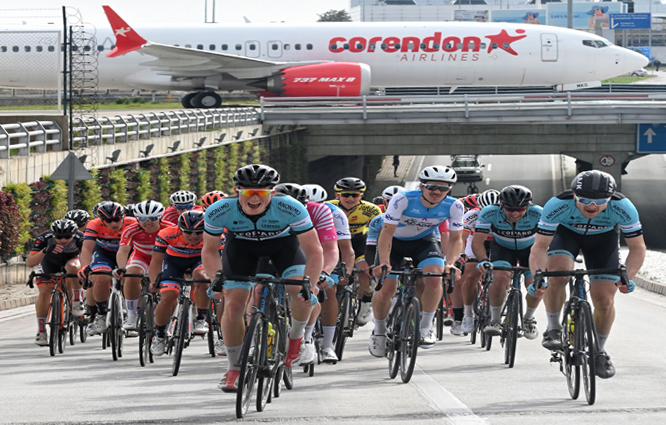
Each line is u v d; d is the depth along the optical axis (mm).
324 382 11977
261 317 9227
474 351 15602
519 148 65688
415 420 8992
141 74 66750
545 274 10367
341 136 67875
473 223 16094
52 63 66500
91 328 15820
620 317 20625
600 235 11055
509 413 9352
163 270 13812
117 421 9141
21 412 9820
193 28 67000
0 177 28250
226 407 9930
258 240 9695
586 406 9758
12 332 19078
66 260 15836
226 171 55438
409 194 12328
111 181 37844
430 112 61688
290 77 64250
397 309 12312
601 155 64812
